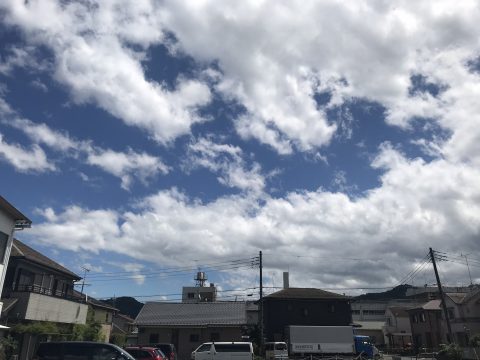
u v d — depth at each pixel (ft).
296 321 158.40
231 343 94.89
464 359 123.13
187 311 154.92
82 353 46.98
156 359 69.41
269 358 125.39
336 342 131.64
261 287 138.41
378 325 239.91
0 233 67.82
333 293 170.19
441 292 126.62
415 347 182.50
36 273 91.97
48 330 78.02
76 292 139.33
